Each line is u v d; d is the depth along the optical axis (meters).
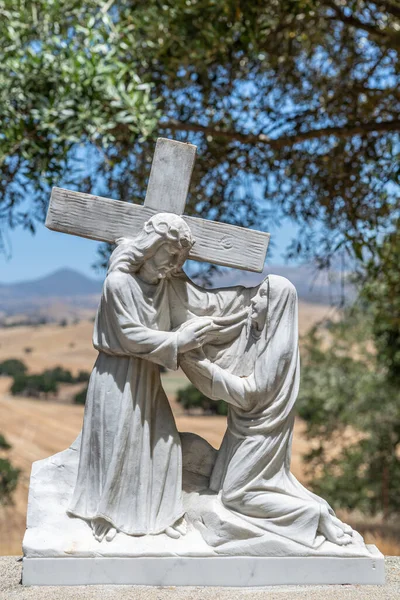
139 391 4.56
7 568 4.84
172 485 4.57
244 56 8.78
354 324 14.67
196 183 8.94
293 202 9.09
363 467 16.00
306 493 4.61
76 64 7.43
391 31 8.12
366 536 12.44
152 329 4.57
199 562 4.36
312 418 15.59
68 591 4.21
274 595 4.17
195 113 9.04
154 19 8.05
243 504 4.48
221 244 4.80
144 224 4.68
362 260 7.88
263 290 4.64
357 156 8.63
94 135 7.42
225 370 4.64
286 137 8.19
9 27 7.73
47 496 4.56
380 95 8.64
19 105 7.76
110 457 4.48
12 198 8.68
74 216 4.75
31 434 18.50
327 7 8.74
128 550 4.33
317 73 9.32
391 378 12.95
